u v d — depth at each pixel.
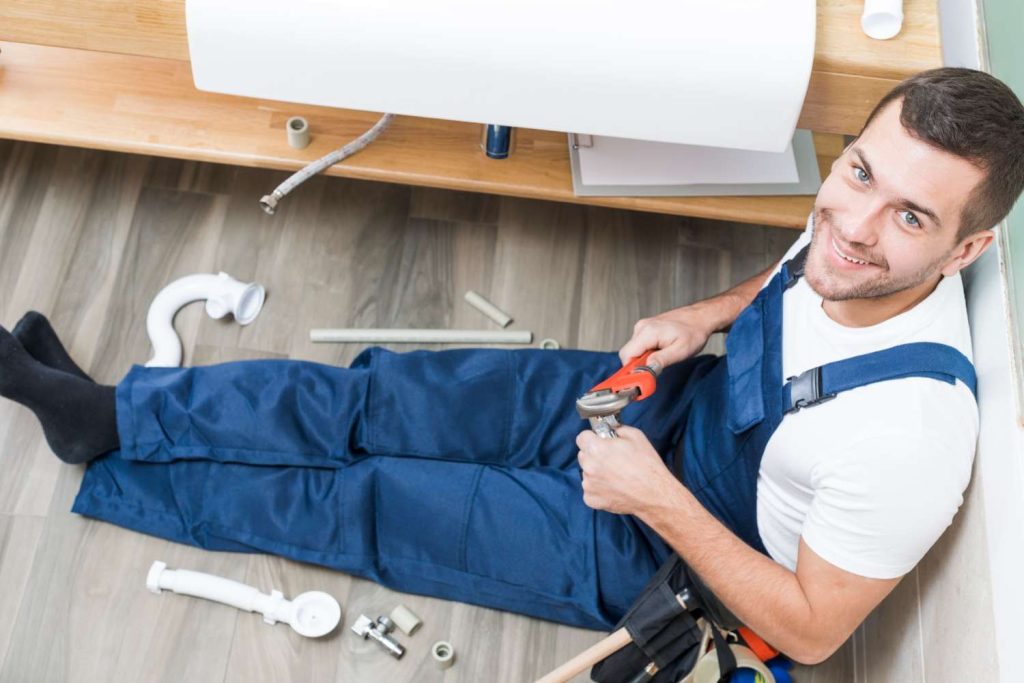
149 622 1.69
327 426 1.63
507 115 1.49
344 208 2.05
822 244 1.17
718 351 1.98
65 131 1.68
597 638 1.71
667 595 1.43
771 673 1.53
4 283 1.92
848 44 1.43
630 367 1.44
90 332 1.91
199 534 1.71
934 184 1.06
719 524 1.32
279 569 1.74
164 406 1.65
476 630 1.71
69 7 1.46
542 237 2.06
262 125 1.73
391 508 1.63
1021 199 1.27
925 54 1.43
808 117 1.51
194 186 2.04
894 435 1.16
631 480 1.34
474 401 1.62
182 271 1.97
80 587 1.70
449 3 1.38
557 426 1.63
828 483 1.20
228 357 1.92
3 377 1.60
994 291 1.27
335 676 1.67
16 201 1.99
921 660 1.40
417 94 1.47
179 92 1.73
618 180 1.72
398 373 1.62
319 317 1.96
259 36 1.42
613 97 1.44
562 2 1.38
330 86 1.48
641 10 1.38
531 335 1.97
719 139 1.50
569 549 1.54
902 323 1.20
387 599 1.73
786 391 1.25
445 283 2.01
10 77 1.70
